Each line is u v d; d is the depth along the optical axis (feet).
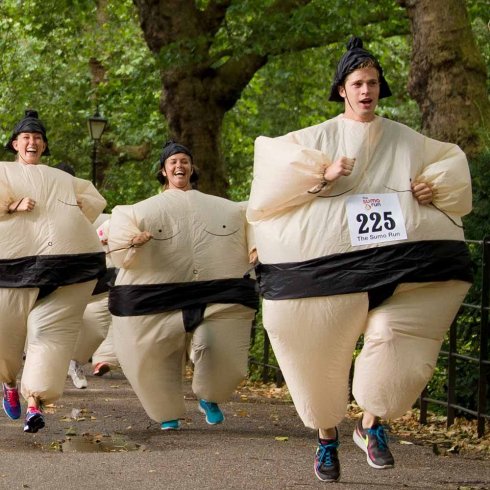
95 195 48.49
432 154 34.04
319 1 97.55
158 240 47.96
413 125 126.11
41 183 47.03
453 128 68.59
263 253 33.96
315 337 33.37
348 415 56.24
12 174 46.91
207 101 105.19
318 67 127.34
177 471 38.14
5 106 149.18
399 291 33.14
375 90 33.58
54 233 46.68
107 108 131.44
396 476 37.88
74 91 148.66
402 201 33.09
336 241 32.91
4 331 47.03
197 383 49.16
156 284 47.88
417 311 33.01
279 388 70.85
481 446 45.73
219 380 48.83
